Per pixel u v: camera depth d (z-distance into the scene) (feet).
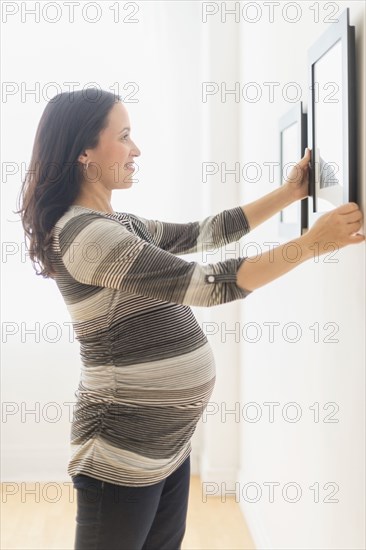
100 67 11.76
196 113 11.85
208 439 10.89
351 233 4.20
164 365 4.63
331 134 4.87
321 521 5.62
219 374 10.81
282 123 6.94
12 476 11.78
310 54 5.42
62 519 9.91
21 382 11.82
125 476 4.55
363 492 4.49
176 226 5.87
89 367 4.78
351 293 4.70
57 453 11.84
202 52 11.52
